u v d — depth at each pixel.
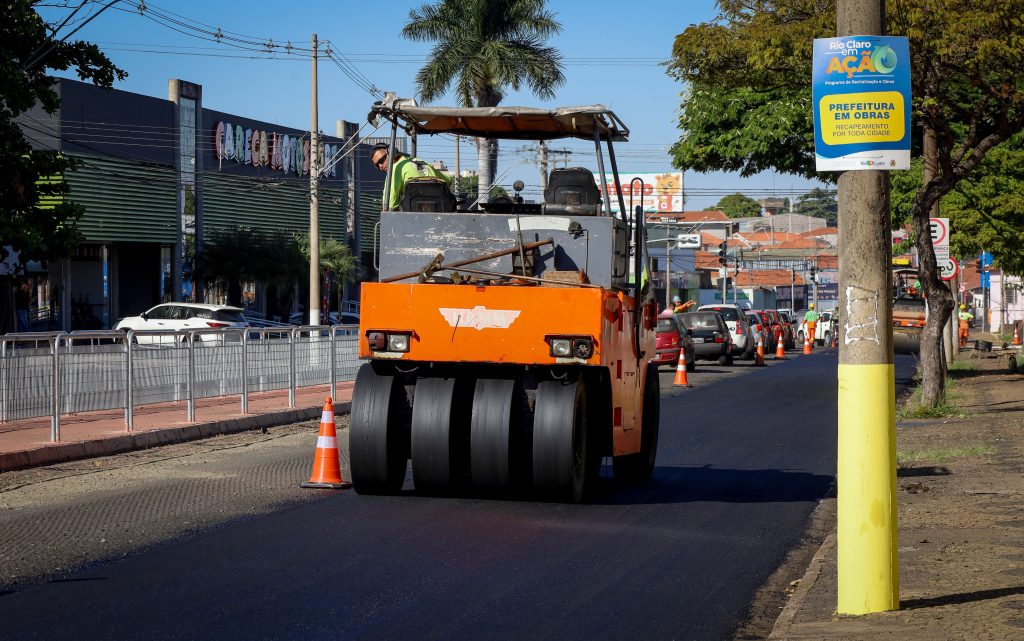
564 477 14.39
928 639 8.03
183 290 66.69
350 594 10.00
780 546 12.59
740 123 37.34
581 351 14.23
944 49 23.77
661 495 16.06
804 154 37.91
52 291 58.50
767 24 26.62
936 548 11.69
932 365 28.36
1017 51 23.92
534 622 9.23
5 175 30.53
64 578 10.53
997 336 94.19
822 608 9.26
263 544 12.09
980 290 134.50
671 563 11.59
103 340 21.25
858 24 8.84
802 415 28.58
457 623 9.14
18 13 30.08
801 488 16.94
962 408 29.31
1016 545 11.75
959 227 45.56
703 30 27.84
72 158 31.97
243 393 25.75
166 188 65.00
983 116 28.94
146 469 18.02
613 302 14.95
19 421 21.14
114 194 60.91
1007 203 44.03
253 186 73.19
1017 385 36.69
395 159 16.38
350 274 75.38
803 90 36.09
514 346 14.37
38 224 31.55
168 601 9.70
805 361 59.59
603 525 13.52
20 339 19.19
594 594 10.20
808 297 160.38
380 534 12.69
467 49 61.12
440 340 14.55
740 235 169.00
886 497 8.83
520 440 14.96
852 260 8.78
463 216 15.37
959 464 18.91
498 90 62.69
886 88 8.70
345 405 28.92
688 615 9.59
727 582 10.81
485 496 15.38
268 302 74.81
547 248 15.23
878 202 8.78
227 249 67.25
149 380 22.44
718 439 23.36
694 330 54.41
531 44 62.34
